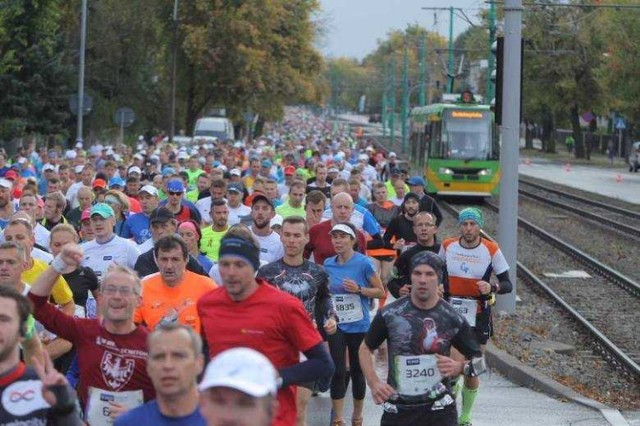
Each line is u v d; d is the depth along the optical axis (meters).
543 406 30.27
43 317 17.14
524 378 33.50
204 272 25.00
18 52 111.19
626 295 54.56
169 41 162.12
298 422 22.70
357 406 26.92
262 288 17.52
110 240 27.31
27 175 60.31
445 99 123.62
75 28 135.50
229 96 168.00
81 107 99.31
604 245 76.00
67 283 24.12
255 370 9.52
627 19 158.25
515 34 44.75
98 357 16.97
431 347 19.28
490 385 33.38
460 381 29.84
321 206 33.41
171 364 13.23
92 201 39.31
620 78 160.25
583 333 43.25
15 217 26.34
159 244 20.88
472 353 19.38
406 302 19.55
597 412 29.66
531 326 43.66
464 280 28.14
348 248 26.92
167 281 20.95
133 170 47.94
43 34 110.62
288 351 17.47
